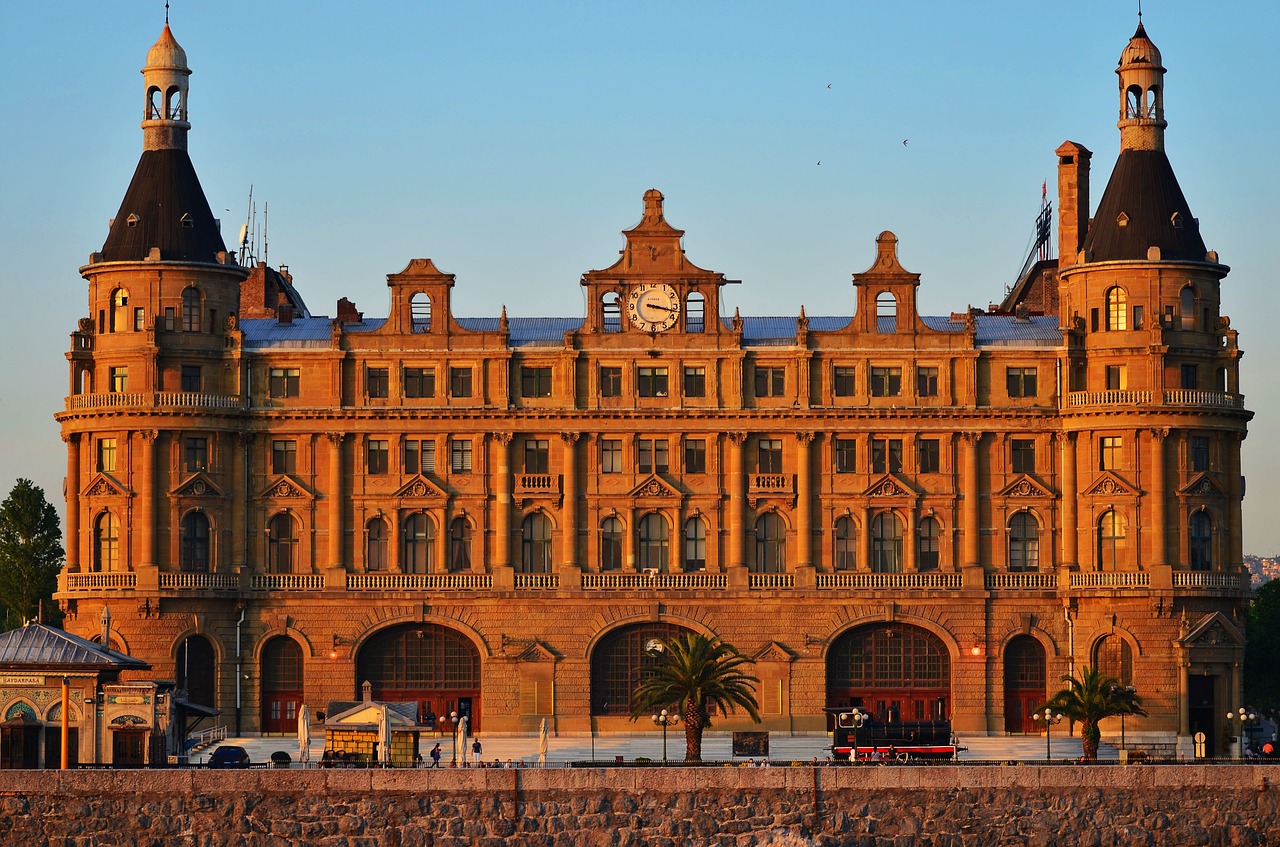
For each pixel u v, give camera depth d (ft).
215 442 581.12
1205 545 581.94
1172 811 442.09
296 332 597.52
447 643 582.76
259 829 425.69
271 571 582.76
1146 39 600.39
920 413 583.99
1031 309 652.07
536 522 586.86
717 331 587.27
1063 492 585.22
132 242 584.40
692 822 431.43
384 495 583.99
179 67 595.88
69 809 424.05
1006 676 581.53
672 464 585.22
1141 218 588.91
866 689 583.17
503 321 587.68
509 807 430.20
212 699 575.38
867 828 434.71
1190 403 579.48
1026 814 438.81
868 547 584.40
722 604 580.71
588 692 578.66
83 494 579.89
